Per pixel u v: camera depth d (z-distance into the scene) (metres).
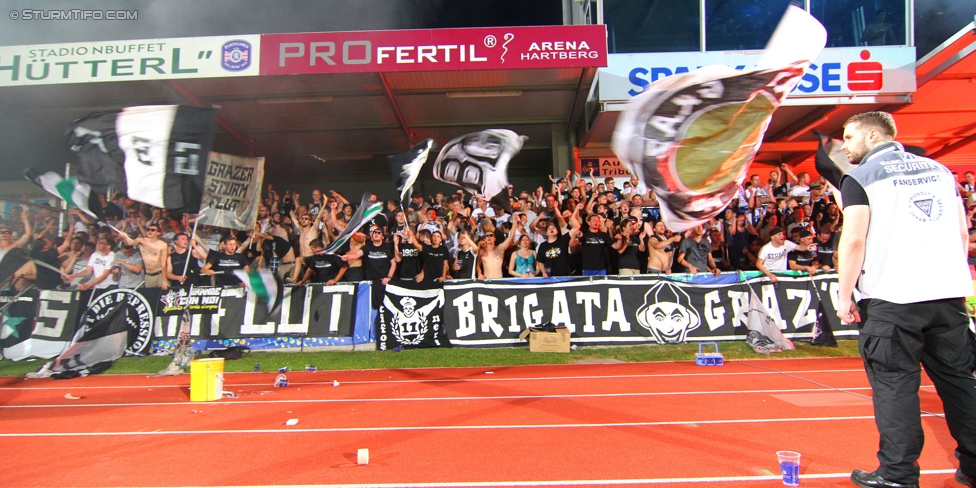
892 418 2.90
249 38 11.11
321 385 7.14
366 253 10.24
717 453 3.81
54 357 9.54
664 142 6.66
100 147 8.12
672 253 10.30
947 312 2.84
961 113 13.86
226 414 5.42
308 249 11.09
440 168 11.19
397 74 11.84
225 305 9.88
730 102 6.55
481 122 14.84
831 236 10.27
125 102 12.39
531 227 11.45
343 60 11.12
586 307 9.73
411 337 9.71
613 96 12.57
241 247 10.47
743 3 13.59
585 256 10.28
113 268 10.08
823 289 9.57
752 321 9.42
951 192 2.96
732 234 11.09
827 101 12.38
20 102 12.27
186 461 3.87
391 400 5.95
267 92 12.35
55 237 12.29
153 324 9.72
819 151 3.55
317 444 4.22
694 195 6.75
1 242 10.00
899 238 2.89
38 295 9.73
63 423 5.20
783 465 3.20
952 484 3.19
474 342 9.67
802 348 9.15
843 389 6.04
